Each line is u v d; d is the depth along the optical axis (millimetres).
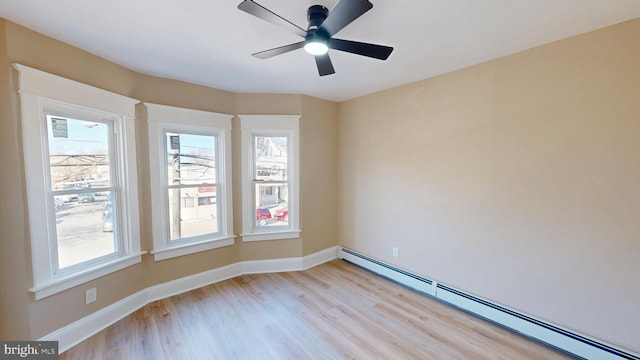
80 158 2281
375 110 3510
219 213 3387
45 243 1982
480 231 2570
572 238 2059
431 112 2920
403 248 3256
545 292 2195
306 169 3699
